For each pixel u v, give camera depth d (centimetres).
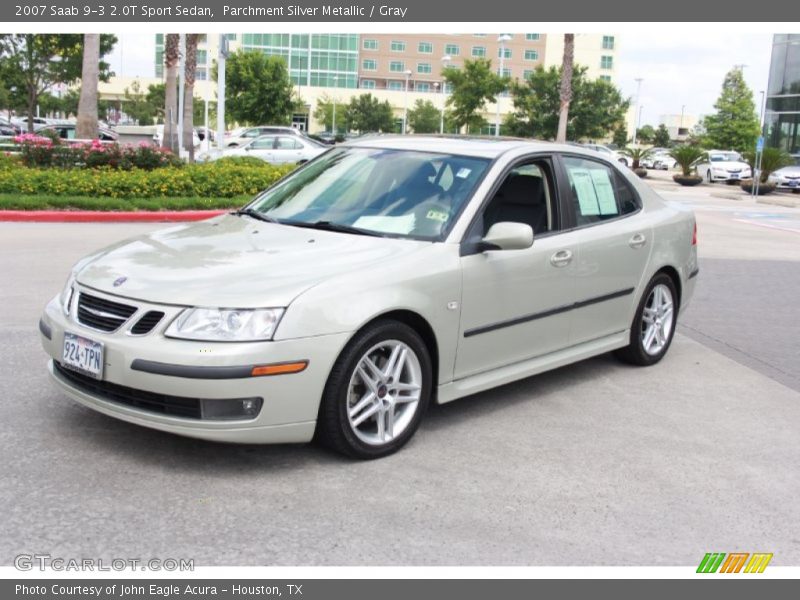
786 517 402
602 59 12450
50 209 1421
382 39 12469
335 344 405
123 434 454
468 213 487
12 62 3709
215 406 390
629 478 436
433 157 533
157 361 384
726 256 1324
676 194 3152
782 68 4041
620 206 614
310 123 10119
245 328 388
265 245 462
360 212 504
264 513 374
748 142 7169
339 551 347
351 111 8844
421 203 498
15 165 1650
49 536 345
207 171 1711
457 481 420
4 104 4922
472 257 477
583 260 555
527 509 394
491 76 5609
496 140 567
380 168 535
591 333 581
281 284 407
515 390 578
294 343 394
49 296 778
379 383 436
